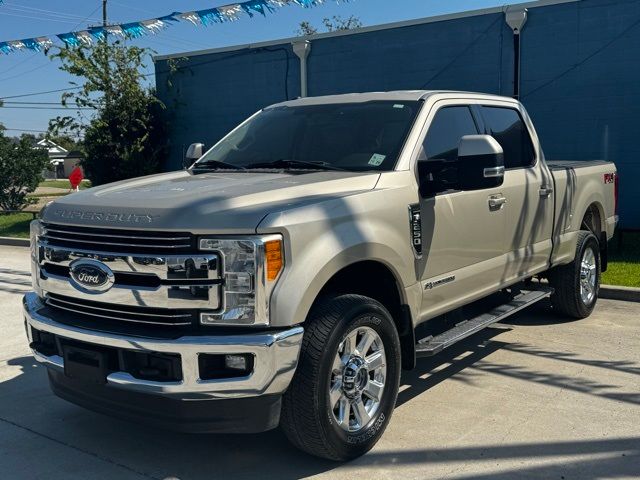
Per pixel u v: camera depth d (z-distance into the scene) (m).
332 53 15.40
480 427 4.43
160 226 3.50
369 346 4.02
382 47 14.71
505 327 6.86
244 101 17.12
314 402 3.61
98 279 3.67
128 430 4.49
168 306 3.49
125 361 3.59
